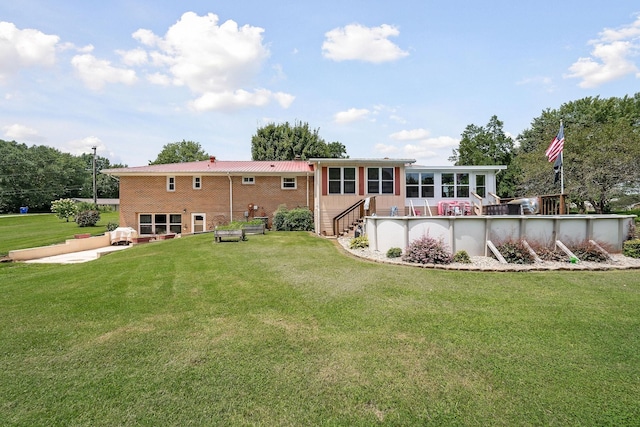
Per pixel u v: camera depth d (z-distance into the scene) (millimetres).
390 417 2801
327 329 4668
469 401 2992
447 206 18047
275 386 3277
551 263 8469
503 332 4457
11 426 2758
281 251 11312
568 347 4004
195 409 2945
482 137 35719
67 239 18906
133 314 5516
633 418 2730
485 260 8969
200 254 11250
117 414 2898
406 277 7461
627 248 9266
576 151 22547
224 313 5434
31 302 6348
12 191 58812
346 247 11805
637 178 20703
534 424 2684
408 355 3863
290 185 20828
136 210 20312
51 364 3840
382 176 16656
